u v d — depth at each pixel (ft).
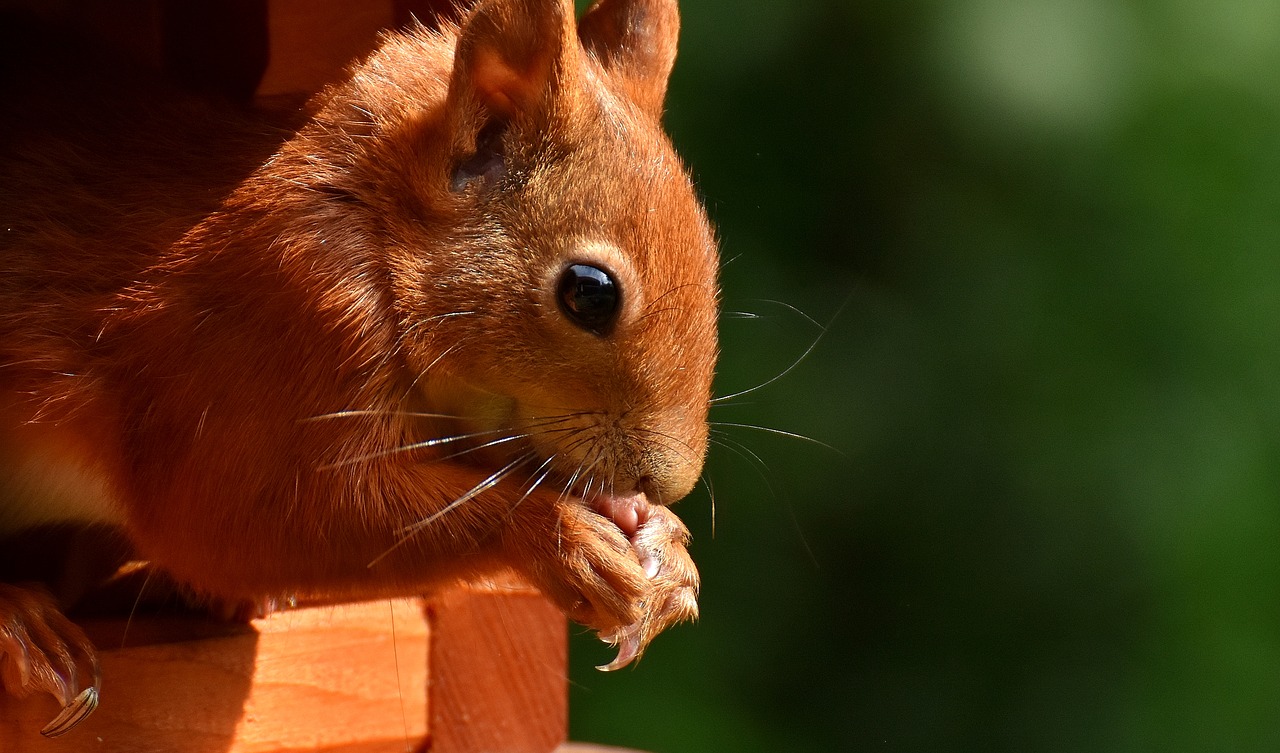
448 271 6.93
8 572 7.07
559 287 6.91
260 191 6.94
